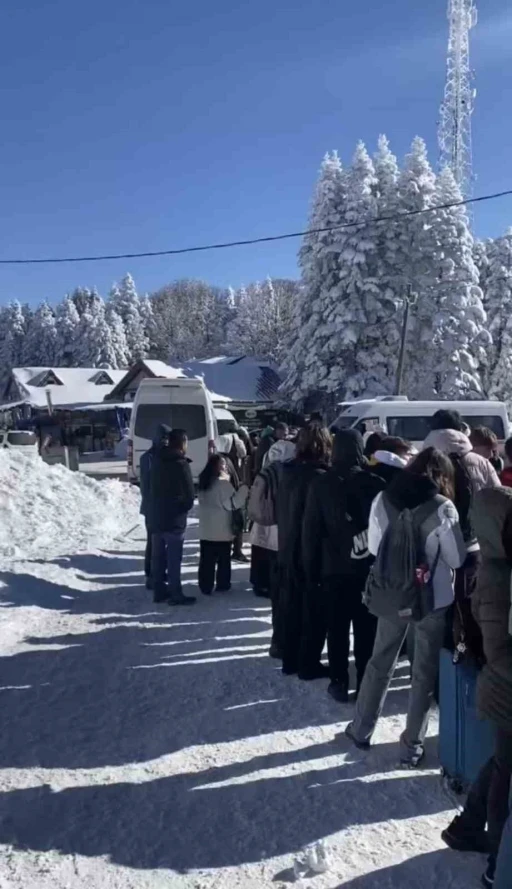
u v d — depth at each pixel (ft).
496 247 146.82
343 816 12.31
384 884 10.53
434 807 12.53
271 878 10.75
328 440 18.35
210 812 12.52
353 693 17.47
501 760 9.89
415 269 122.93
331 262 123.13
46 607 25.62
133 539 41.22
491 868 10.14
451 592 13.30
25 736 15.57
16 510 43.14
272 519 20.61
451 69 123.13
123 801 12.91
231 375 171.32
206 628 23.24
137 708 17.03
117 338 266.16
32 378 196.95
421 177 122.93
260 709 16.81
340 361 122.31
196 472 50.24
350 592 16.44
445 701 13.14
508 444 16.48
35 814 12.49
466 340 120.88
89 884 10.67
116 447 147.23
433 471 13.85
